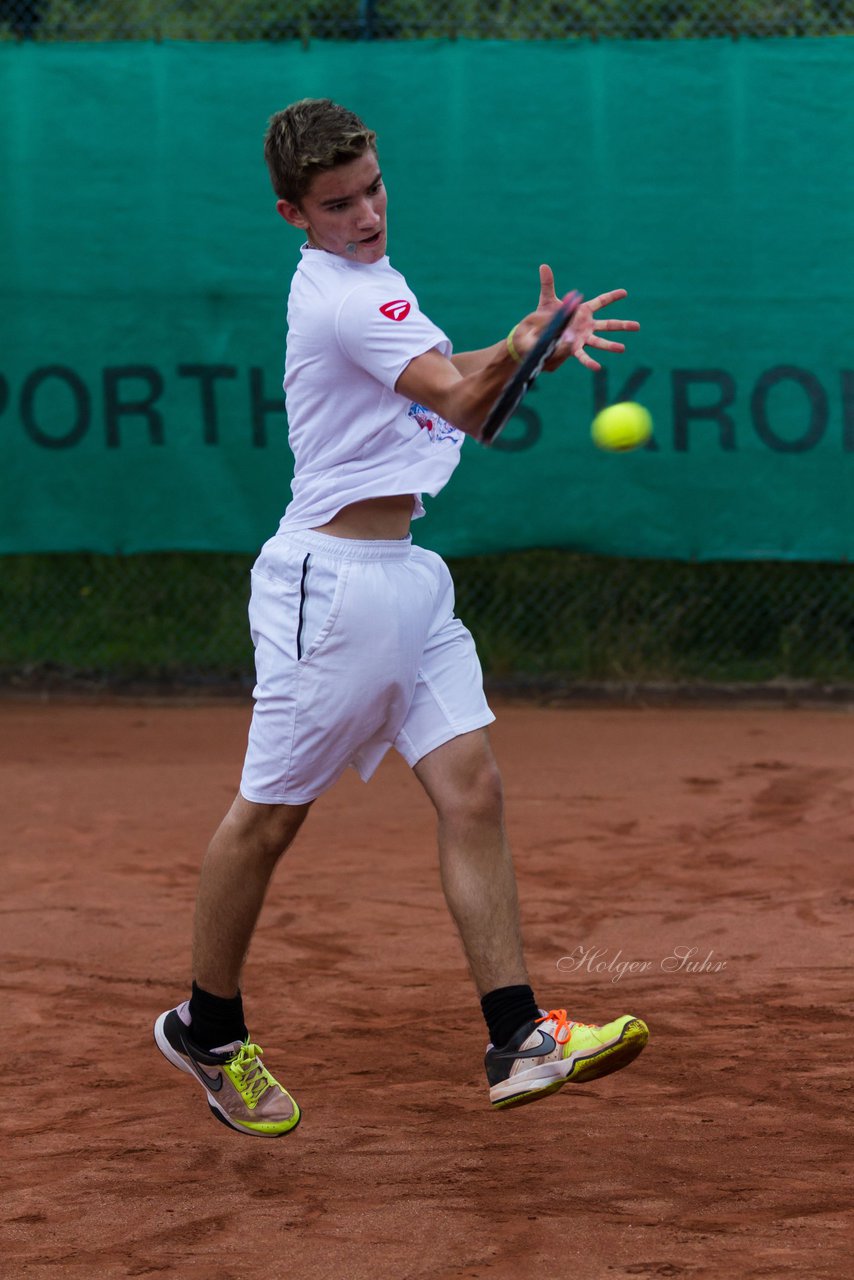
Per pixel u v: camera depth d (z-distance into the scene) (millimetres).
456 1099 12578
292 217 10727
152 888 19406
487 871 10773
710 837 21250
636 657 31703
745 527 29953
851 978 15539
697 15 31750
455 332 29922
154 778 25328
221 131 29859
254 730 10953
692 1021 14383
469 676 11125
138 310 30219
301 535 10789
